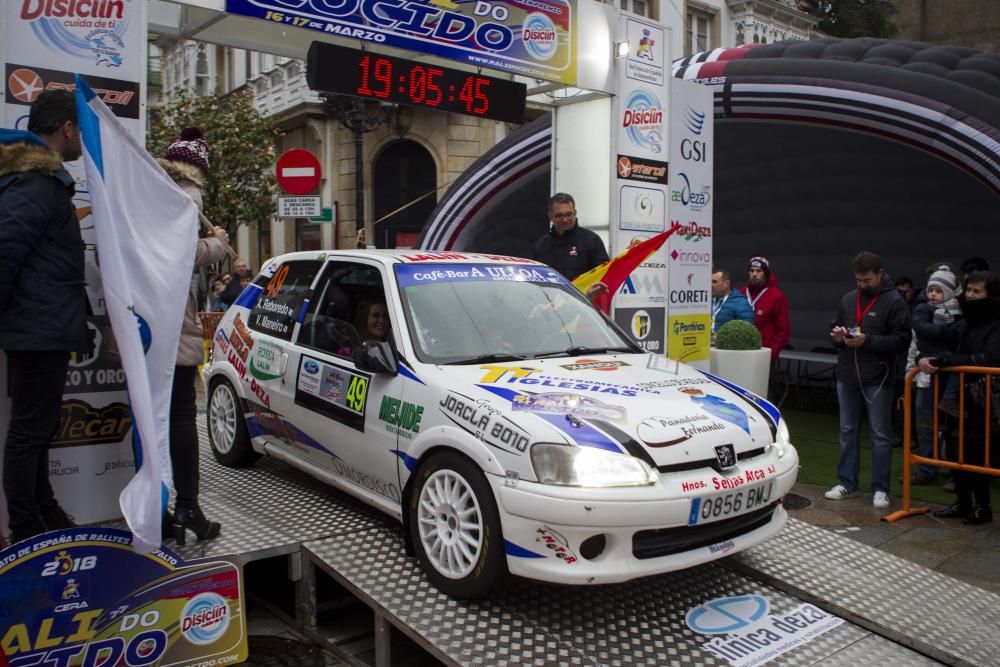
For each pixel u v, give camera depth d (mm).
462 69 7641
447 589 3943
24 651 3496
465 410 3936
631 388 4219
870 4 30578
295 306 5508
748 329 8398
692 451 3781
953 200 11805
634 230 8016
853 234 13172
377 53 6516
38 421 3701
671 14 20906
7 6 4125
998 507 6738
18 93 4168
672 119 8352
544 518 3537
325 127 20625
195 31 6305
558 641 3660
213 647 3936
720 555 3854
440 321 4656
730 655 3672
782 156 13344
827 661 3711
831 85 10031
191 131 4566
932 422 6832
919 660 3762
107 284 3660
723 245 15086
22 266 3574
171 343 3895
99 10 4355
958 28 30672
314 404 4984
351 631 4539
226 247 4414
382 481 4453
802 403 11836
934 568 5379
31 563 3508
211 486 5426
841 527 6207
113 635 3686
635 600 4141
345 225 20438
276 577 5168
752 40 23188
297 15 5762
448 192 14625
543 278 5430
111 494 4344
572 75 7359
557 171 8398
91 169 3645
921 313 7574
